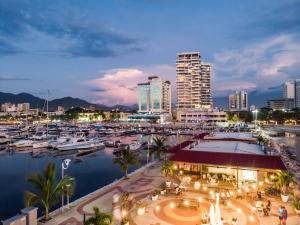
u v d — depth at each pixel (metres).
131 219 27.59
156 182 41.69
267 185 38.34
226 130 155.50
